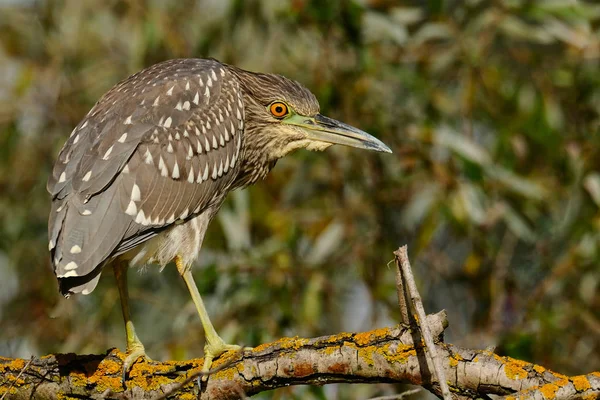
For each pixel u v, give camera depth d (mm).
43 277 12500
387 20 11977
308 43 12578
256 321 11359
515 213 12031
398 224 12727
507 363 6547
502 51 13297
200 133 8828
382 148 9859
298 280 11898
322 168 12430
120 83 9227
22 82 12703
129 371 7320
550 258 12312
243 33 12703
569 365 11500
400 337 6766
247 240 11672
